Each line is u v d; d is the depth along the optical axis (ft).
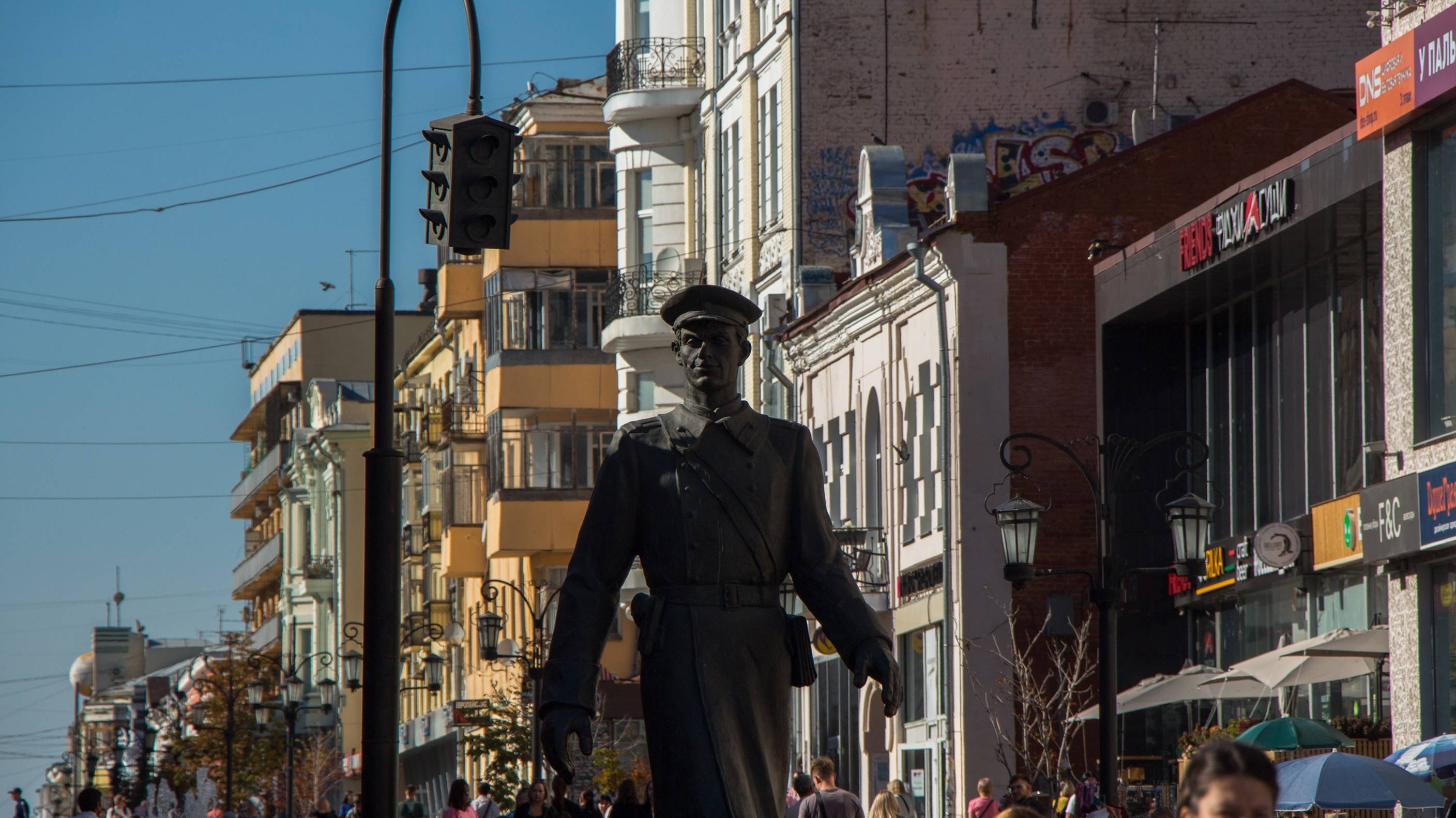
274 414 489.67
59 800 554.46
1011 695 154.61
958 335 158.51
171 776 378.53
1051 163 189.57
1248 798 26.35
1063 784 127.13
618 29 236.43
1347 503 121.60
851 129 190.49
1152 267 146.51
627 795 119.55
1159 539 153.99
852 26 190.80
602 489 44.37
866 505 181.37
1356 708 125.80
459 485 304.91
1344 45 189.67
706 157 220.84
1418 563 106.42
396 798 79.77
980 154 179.01
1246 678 123.44
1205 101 189.26
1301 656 114.21
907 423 170.19
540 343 262.88
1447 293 104.73
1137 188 160.04
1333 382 130.41
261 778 349.82
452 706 303.48
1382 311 122.11
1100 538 100.17
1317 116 160.25
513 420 270.26
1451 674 104.27
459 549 302.04
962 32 190.49
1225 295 145.59
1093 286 158.92
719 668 43.11
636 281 222.89
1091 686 154.40
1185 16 189.98
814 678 44.01
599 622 43.96
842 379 187.01
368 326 474.90
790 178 192.85
